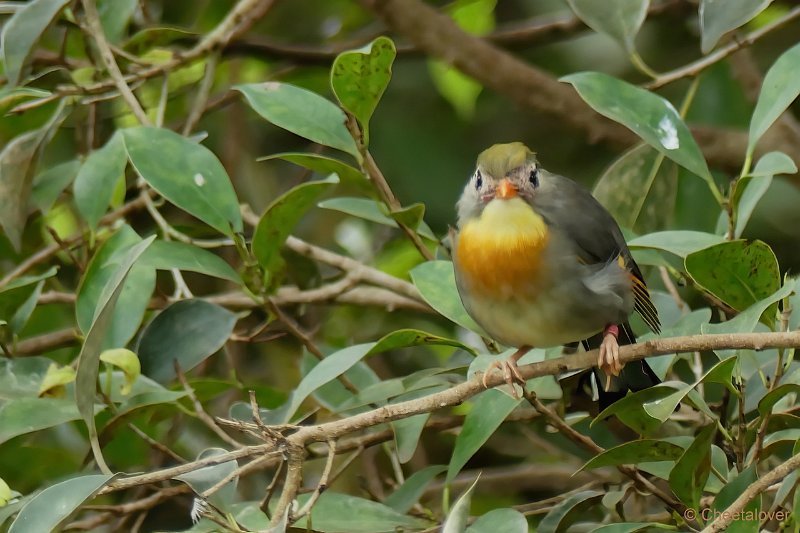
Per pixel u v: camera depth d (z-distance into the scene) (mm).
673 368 10609
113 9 10453
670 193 9609
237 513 7578
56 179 9930
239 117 13117
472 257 8164
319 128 8828
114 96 10047
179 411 9211
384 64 8273
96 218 9281
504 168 8367
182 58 10602
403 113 13859
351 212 9219
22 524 6387
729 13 8125
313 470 11289
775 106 8086
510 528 6980
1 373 8734
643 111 8336
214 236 11195
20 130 11492
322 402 9094
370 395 8398
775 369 7789
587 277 8117
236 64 13438
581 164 13945
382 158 13688
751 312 7160
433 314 11258
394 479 11625
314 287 10648
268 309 9219
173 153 8758
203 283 12445
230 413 8883
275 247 8938
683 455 6934
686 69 9820
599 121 12289
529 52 14148
